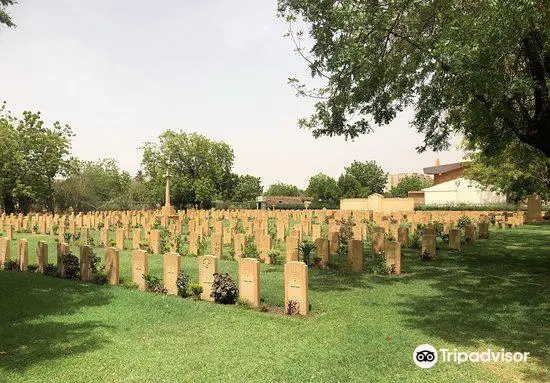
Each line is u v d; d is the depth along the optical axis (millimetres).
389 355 6191
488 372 5637
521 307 8656
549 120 11219
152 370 5773
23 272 13141
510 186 34312
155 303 9219
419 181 75125
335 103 14180
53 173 44938
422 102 14164
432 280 11555
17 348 6613
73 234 21750
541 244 18891
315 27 11766
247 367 5832
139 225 28484
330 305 9031
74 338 7039
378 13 11305
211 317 8180
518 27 8820
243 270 9242
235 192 61375
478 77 9227
